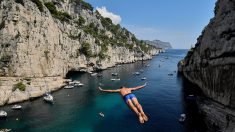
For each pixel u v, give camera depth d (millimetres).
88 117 61812
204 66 79688
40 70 93938
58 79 98688
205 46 78562
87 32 161875
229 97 57469
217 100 65375
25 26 88812
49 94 78438
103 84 107188
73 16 186125
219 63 63531
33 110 66312
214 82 68000
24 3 90062
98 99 79625
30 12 91750
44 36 98312
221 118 53094
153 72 148250
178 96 84125
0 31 84562
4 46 83938
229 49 59062
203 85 82438
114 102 76000
